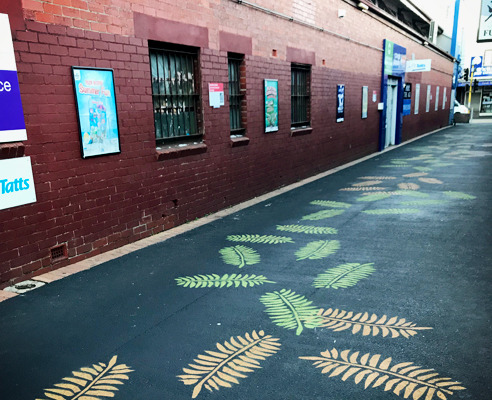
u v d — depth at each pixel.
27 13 4.06
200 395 2.46
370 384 2.49
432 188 8.45
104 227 5.13
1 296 3.94
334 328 3.17
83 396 2.48
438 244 5.01
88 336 3.19
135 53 5.28
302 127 9.99
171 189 6.12
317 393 2.44
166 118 6.12
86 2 4.62
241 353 2.88
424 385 2.46
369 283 3.98
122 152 5.26
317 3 9.84
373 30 13.59
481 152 14.17
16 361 2.88
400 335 3.02
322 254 4.87
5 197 4.04
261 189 8.43
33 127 4.21
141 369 2.74
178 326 3.29
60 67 4.41
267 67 8.17
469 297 3.59
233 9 7.06
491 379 2.49
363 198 7.81
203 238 5.69
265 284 4.07
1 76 3.87
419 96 21.00
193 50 6.43
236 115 7.68
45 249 4.48
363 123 13.64
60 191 4.56
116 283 4.21
